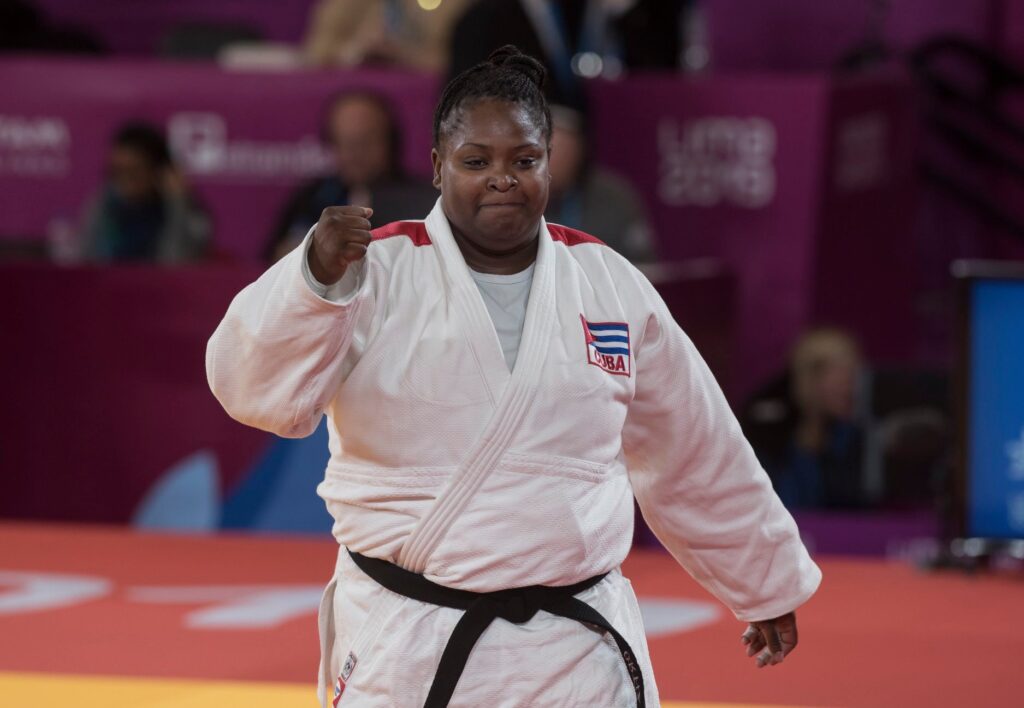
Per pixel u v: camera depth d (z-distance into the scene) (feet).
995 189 110.73
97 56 102.06
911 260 104.73
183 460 69.82
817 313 89.51
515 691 26.81
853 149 92.84
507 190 26.84
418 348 27.14
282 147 88.94
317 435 68.80
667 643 48.52
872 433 77.92
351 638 27.73
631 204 81.10
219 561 62.44
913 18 111.55
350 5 95.55
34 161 90.38
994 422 60.29
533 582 26.89
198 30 103.81
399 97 87.66
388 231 28.40
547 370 27.09
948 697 42.73
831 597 56.49
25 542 65.67
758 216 88.53
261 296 26.76
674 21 96.02
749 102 88.02
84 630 49.88
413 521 26.99
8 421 70.74
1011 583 59.93
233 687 42.78
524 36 78.54
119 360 70.13
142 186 89.35
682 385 29.55
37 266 70.13
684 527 30.81
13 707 40.57
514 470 26.76
